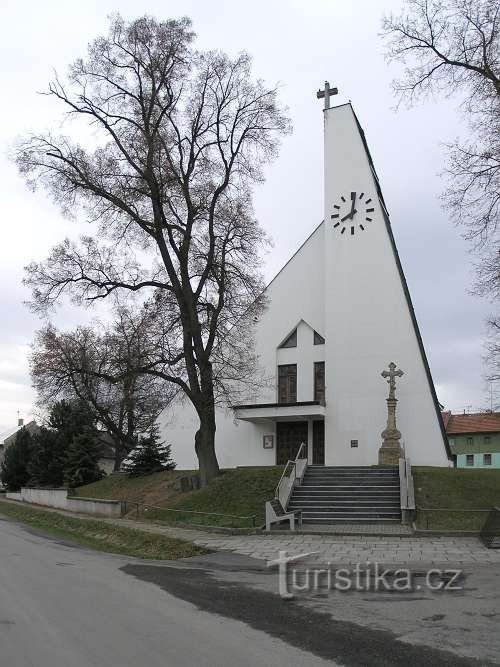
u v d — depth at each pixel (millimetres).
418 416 30578
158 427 37094
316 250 36344
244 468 28734
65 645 6445
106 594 9430
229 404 29328
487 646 6492
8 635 6855
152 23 26203
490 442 55500
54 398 38844
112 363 26359
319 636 6922
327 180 35188
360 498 21906
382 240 33281
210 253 26812
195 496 24594
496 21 19016
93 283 26172
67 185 25703
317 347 35219
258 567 12555
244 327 29594
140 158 25703
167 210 26922
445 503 20703
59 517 26328
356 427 31531
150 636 6855
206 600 8977
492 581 10344
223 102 27453
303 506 21578
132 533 18547
